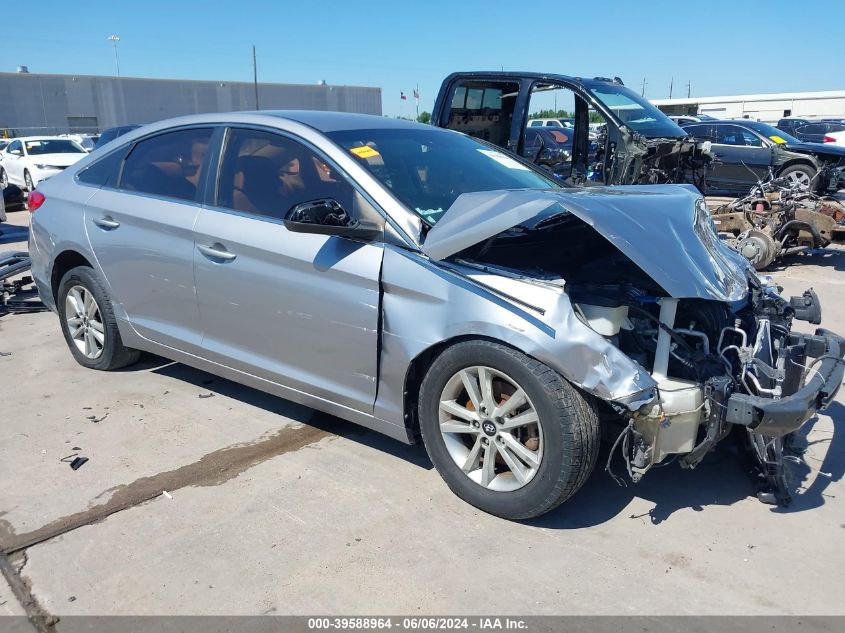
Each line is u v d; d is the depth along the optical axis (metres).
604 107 7.76
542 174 4.39
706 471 3.61
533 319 2.86
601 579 2.78
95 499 3.31
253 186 3.79
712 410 2.87
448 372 3.13
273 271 3.58
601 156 8.46
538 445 2.97
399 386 3.28
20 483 3.45
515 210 2.92
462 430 3.19
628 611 2.61
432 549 2.95
